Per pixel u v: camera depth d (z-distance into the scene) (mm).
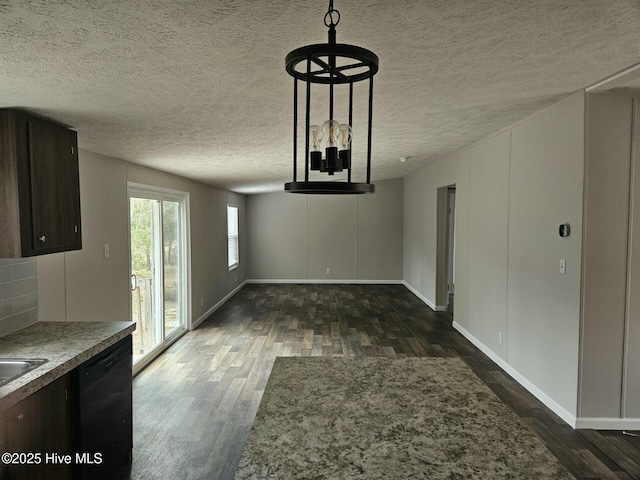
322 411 1454
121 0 1239
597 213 2900
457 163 5602
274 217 9930
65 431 2010
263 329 5926
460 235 5566
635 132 2877
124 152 3619
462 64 2072
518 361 3869
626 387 2967
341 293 8672
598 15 1563
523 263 3748
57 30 1407
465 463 1130
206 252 6652
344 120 3131
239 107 2543
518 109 3250
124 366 2568
